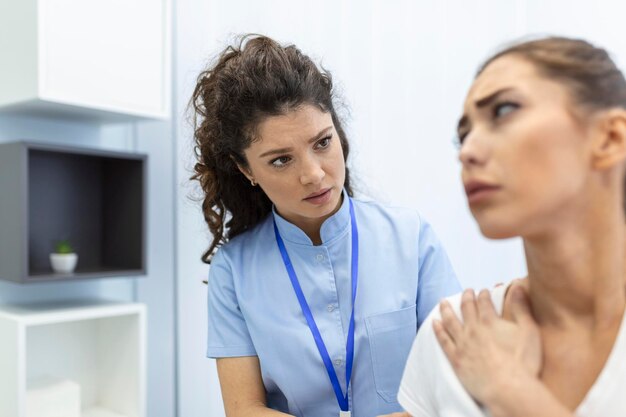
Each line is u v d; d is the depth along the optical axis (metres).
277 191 0.98
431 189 2.13
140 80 1.52
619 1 1.81
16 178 1.39
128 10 1.49
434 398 0.58
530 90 0.44
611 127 0.43
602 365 0.47
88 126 1.70
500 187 0.43
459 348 0.54
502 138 0.44
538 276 0.49
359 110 2.00
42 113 1.53
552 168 0.42
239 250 1.15
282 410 1.12
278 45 0.98
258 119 0.93
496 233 0.44
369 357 1.07
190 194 1.59
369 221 1.14
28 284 1.46
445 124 2.14
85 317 1.48
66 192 1.67
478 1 2.07
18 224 1.38
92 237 1.73
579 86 0.43
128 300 1.78
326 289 1.08
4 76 1.43
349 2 1.99
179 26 1.77
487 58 0.49
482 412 0.51
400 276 1.10
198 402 1.88
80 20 1.40
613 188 0.44
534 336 0.51
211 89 1.04
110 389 1.68
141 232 1.62
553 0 1.93
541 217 0.43
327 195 0.99
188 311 1.86
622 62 1.79
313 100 0.93
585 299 0.48
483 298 0.56
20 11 1.38
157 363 1.83
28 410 1.45
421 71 2.11
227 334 1.11
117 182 1.70
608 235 0.45
